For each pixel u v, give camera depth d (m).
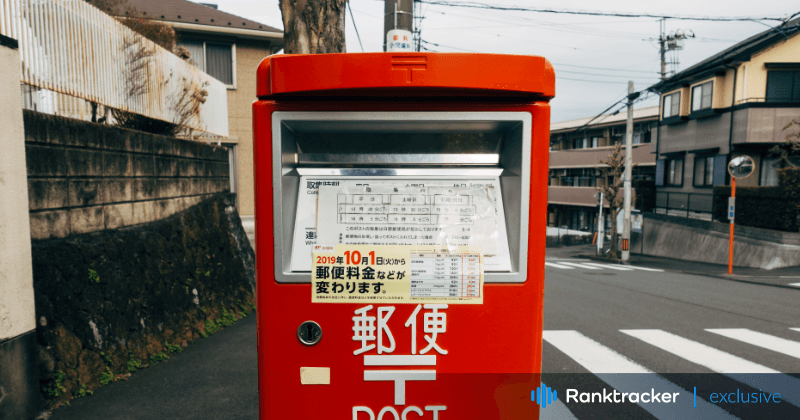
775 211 16.14
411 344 1.70
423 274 1.69
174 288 5.20
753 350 5.38
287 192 1.72
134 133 4.96
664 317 7.30
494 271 1.70
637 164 30.44
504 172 1.78
